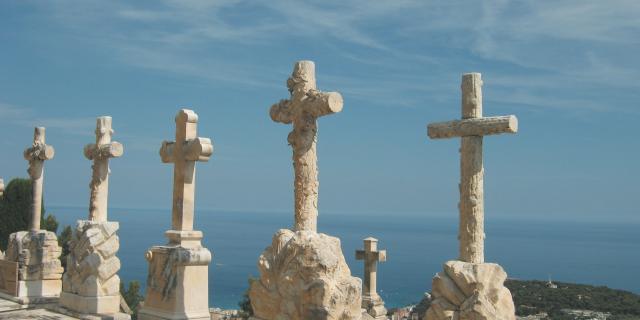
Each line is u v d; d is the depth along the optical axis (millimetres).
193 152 11977
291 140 10047
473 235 10625
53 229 28844
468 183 10695
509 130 10250
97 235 14695
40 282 17062
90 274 14648
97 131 15320
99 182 15234
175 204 12492
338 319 8906
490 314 10023
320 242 9289
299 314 9156
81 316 14391
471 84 10805
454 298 10430
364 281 25172
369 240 25031
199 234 12375
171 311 11867
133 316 26516
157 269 12438
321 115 9742
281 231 9867
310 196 9945
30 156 17719
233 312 39250
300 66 9992
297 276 9242
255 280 9945
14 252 17109
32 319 14477
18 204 27391
